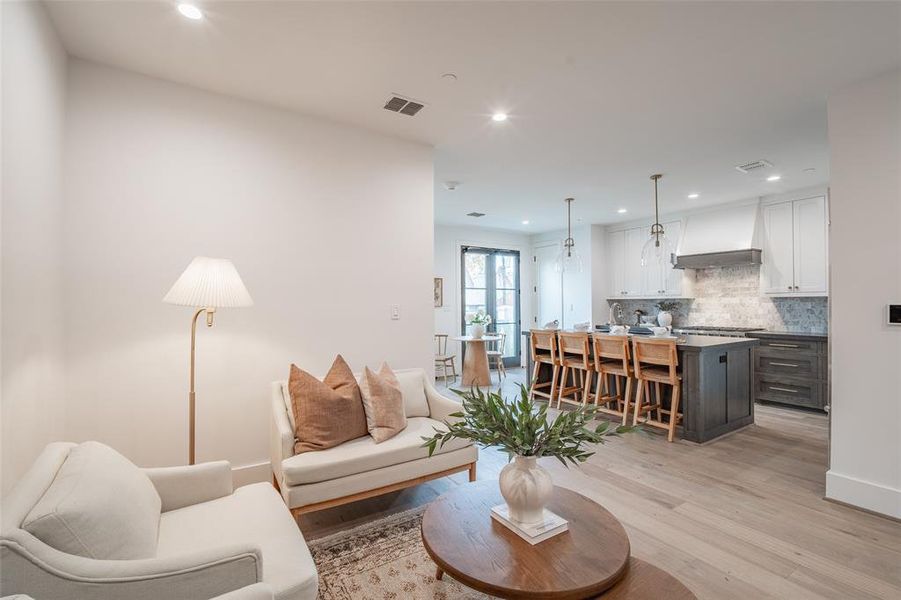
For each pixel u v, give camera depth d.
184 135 2.65
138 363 2.51
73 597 1.03
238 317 2.82
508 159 4.00
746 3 1.90
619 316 7.28
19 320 1.66
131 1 1.89
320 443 2.32
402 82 2.62
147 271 2.53
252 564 1.21
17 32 1.62
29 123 1.75
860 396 2.55
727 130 3.33
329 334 3.16
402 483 2.41
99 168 2.40
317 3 1.91
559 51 2.29
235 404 2.80
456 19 2.03
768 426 4.26
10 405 1.56
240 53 2.32
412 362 3.54
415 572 1.96
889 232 2.45
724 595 1.80
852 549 2.13
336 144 3.19
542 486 1.53
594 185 4.89
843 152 2.63
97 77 2.40
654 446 3.67
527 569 1.33
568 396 5.21
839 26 2.06
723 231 5.72
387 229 3.43
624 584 1.33
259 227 2.89
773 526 2.36
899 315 2.41
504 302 8.05
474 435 1.57
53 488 1.19
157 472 1.70
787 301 5.45
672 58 2.35
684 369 3.83
